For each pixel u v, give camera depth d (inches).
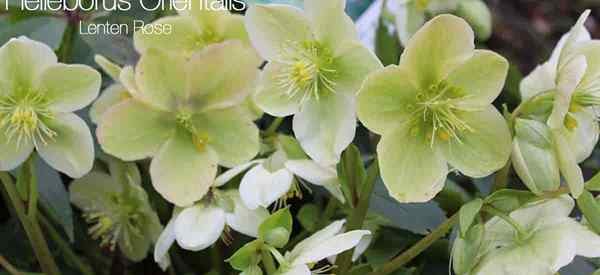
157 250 19.2
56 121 19.1
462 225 17.7
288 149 19.7
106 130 18.5
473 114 18.4
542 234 18.0
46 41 21.4
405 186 18.3
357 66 18.8
